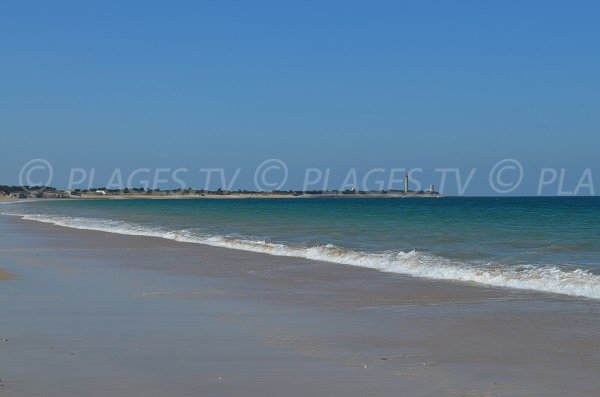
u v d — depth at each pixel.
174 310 14.42
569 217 57.50
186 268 22.91
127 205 141.25
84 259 26.02
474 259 23.81
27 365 9.54
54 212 90.81
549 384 8.88
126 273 21.44
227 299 16.00
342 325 12.83
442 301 15.74
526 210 81.19
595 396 8.38
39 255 27.78
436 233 37.09
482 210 83.19
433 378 9.12
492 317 13.64
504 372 9.46
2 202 177.50
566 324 12.88
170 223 54.72
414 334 12.04
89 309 14.46
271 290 17.64
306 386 8.67
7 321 12.99
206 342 11.23
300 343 11.23
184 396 8.18
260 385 8.70
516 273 19.64
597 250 26.38
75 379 8.84
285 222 53.44
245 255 27.58
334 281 19.41
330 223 50.50
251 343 11.19
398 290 17.56
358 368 9.61
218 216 70.25
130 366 9.56
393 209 92.25
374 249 28.44
